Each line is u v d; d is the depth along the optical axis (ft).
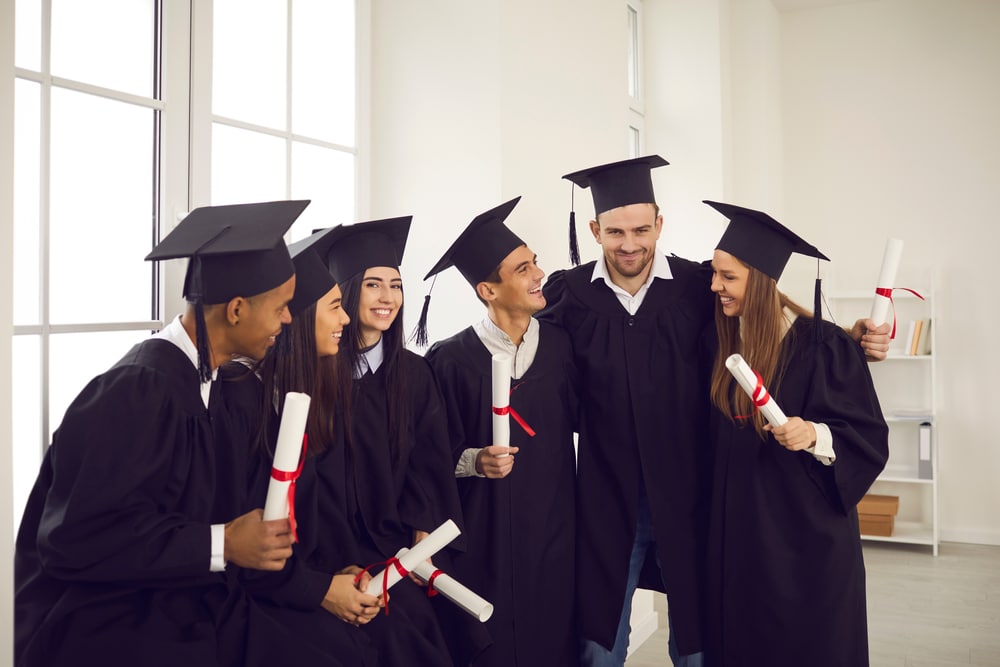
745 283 6.88
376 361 6.29
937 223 17.15
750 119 17.01
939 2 17.11
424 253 8.85
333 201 8.64
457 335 7.36
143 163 6.67
